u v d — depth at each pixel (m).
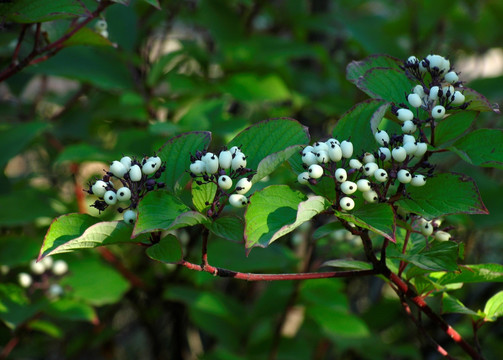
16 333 1.39
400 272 1.14
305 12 1.92
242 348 1.60
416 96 1.09
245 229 1.07
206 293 1.55
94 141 1.76
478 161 1.09
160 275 1.79
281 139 1.10
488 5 2.04
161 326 2.19
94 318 1.34
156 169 1.09
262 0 1.79
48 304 1.34
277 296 1.49
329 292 1.42
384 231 1.07
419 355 1.65
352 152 1.10
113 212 1.66
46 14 1.16
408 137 1.09
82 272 1.39
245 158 1.09
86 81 1.43
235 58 1.61
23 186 1.75
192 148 1.11
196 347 2.18
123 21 1.50
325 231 1.13
